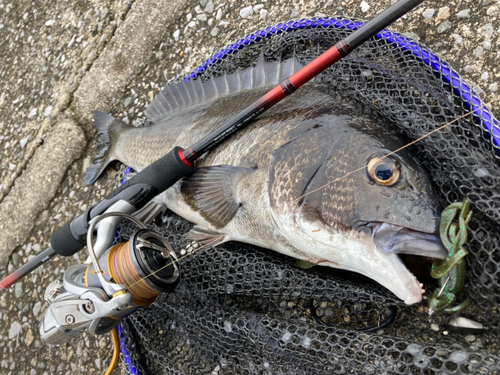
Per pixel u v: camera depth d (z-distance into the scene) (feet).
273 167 1.03
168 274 1.02
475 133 0.97
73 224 1.15
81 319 0.96
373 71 1.08
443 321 1.00
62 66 2.07
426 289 0.96
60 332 1.01
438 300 0.87
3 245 1.98
